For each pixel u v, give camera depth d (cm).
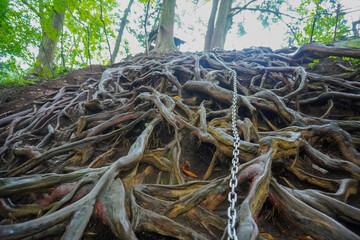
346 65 552
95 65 930
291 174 209
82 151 260
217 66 612
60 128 389
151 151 240
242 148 212
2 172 249
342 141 225
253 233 110
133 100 404
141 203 165
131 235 125
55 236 125
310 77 423
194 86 440
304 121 289
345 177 196
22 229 119
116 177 174
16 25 570
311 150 215
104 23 688
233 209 117
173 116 301
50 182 172
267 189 157
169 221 144
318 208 145
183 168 244
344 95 343
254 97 362
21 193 165
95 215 142
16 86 682
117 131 298
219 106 402
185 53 820
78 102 494
